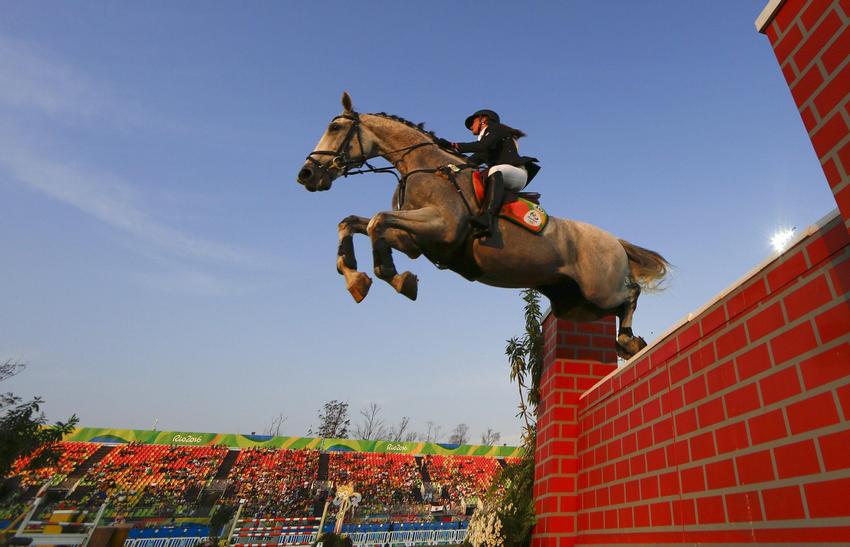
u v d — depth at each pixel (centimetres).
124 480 2698
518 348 809
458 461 3700
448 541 2014
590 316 485
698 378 303
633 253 501
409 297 371
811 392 210
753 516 232
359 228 421
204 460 3122
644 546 336
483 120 472
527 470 593
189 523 2148
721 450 268
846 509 180
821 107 208
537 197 456
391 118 479
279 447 3466
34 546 1054
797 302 229
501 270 417
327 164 445
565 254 435
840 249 207
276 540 1800
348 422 6244
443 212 397
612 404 433
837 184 194
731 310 280
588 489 455
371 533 1939
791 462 214
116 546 1127
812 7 221
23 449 1094
